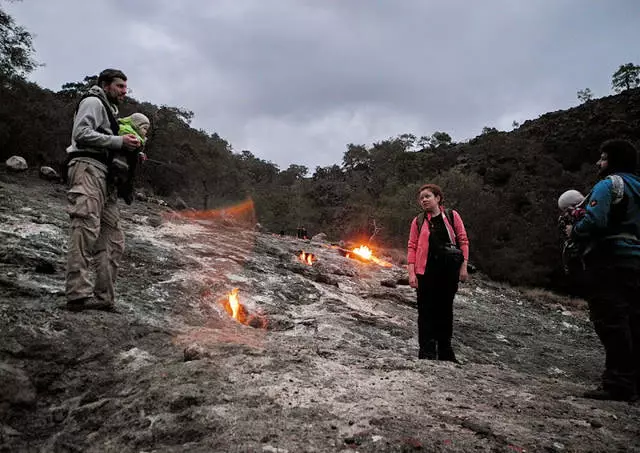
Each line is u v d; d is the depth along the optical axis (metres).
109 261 3.47
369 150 100.00
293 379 2.47
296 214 56.56
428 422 1.98
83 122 3.19
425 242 3.85
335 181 92.94
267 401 2.15
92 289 3.33
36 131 21.12
